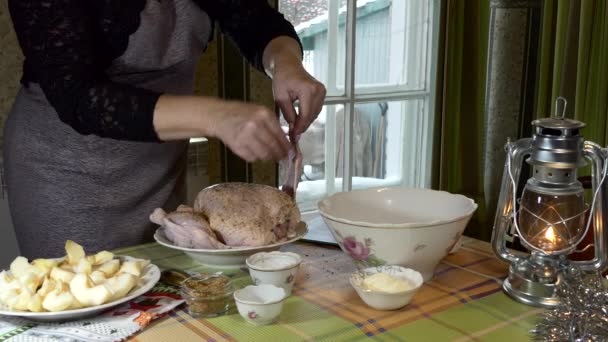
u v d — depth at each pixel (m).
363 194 1.03
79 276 0.79
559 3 2.13
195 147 1.85
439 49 2.21
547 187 0.83
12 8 0.97
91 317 0.79
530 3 2.44
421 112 2.57
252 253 0.98
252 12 1.28
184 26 1.20
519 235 0.86
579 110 2.16
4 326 0.77
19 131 1.21
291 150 1.03
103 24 1.09
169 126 0.90
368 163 2.49
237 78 1.87
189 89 1.27
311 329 0.76
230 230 0.98
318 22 2.20
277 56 1.19
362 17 2.33
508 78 2.53
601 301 0.70
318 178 2.33
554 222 0.83
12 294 0.79
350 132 2.34
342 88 2.31
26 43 0.96
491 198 2.63
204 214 1.02
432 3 2.47
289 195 1.05
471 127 2.34
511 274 0.87
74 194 1.19
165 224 1.01
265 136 0.86
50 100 0.97
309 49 2.20
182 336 0.75
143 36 1.12
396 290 0.81
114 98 0.92
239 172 1.94
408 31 2.47
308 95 1.03
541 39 2.34
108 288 0.78
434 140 2.30
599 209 0.83
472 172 2.39
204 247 0.98
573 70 2.17
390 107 2.49
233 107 0.88
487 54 2.32
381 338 0.74
